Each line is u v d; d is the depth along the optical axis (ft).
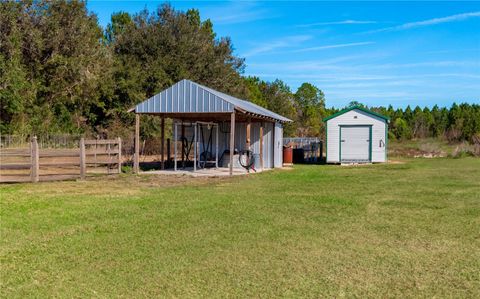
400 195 35.01
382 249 19.26
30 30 85.40
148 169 60.95
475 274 16.10
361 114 78.43
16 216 26.27
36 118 84.33
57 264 17.17
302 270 16.47
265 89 151.12
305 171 59.72
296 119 154.20
